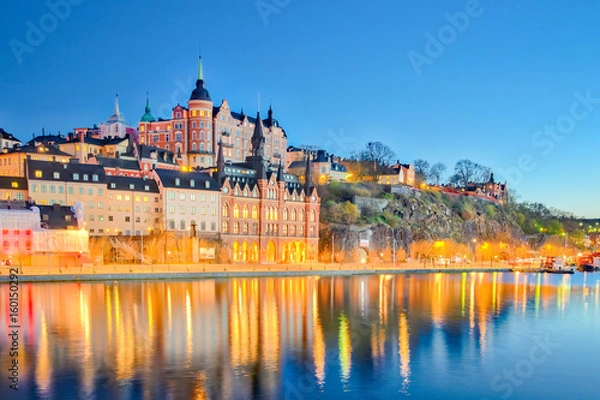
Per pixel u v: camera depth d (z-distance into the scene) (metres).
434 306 103.50
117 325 77.69
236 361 59.97
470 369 59.09
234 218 198.88
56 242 150.38
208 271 150.88
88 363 58.16
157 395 49.06
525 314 95.56
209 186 192.12
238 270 158.88
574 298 121.81
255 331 75.75
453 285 149.12
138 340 68.75
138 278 136.12
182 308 93.50
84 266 146.12
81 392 49.41
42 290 111.50
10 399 47.47
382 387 52.72
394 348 67.31
